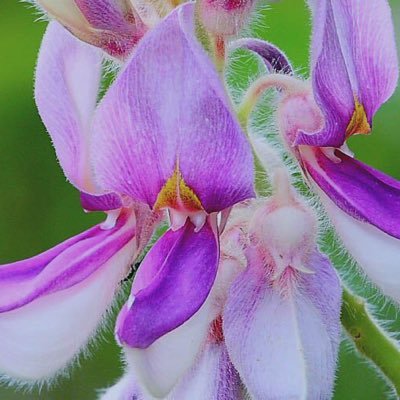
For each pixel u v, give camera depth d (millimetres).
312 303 123
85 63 128
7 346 125
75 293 126
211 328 128
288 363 121
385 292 125
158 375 117
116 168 119
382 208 124
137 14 125
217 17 123
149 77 116
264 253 124
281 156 128
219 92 115
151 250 121
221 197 118
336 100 123
